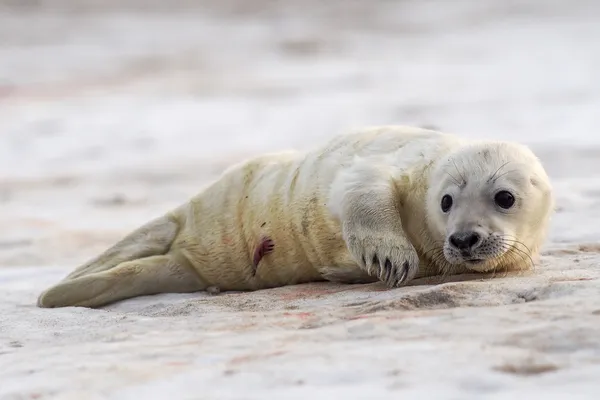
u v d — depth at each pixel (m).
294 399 6.47
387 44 63.12
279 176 12.52
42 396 7.29
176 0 87.50
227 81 50.69
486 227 10.72
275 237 12.38
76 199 24.94
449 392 6.34
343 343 7.82
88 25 74.75
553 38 58.94
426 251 11.48
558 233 14.70
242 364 7.46
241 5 86.56
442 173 11.29
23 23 74.81
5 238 19.55
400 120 35.81
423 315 8.46
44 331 10.23
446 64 52.47
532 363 6.76
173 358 7.99
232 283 12.99
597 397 6.04
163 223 13.39
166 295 12.79
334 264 11.79
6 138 37.34
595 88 40.28
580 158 24.62
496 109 36.28
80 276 12.77
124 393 7.07
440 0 81.19
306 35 69.81
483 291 9.45
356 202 11.20
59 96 47.72
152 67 57.78
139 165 30.44
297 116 38.97
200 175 27.89
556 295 9.11
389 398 6.31
